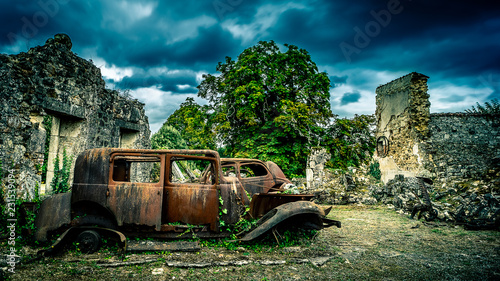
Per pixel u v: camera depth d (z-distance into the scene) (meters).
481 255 4.65
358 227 7.00
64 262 3.71
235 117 17.48
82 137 8.19
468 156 13.70
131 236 4.37
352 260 4.30
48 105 6.88
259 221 4.65
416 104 14.54
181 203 4.50
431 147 13.87
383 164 16.53
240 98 16.11
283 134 16.06
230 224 4.61
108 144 9.55
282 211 4.60
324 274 3.68
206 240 4.62
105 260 3.80
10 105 5.88
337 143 15.59
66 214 4.24
